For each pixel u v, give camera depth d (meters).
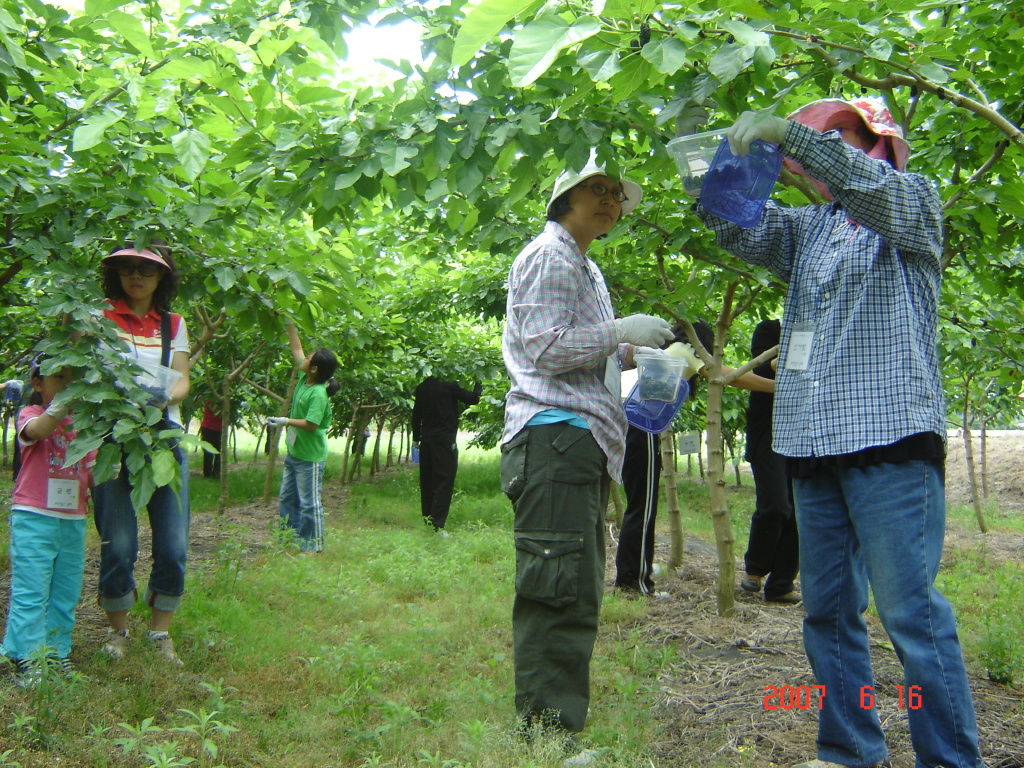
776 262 2.82
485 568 6.22
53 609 3.35
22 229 3.56
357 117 2.84
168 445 3.05
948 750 2.23
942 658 2.26
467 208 3.36
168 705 3.09
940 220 2.43
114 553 3.48
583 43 2.18
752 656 3.96
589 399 2.81
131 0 2.98
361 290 6.23
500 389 12.89
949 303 5.10
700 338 5.67
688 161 2.56
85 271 3.33
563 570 2.73
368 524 9.12
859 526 2.39
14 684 3.08
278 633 4.05
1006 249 3.85
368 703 3.24
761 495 5.14
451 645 4.10
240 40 4.13
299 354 6.98
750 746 2.89
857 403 2.37
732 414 12.40
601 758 2.66
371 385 11.94
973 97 3.31
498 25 1.80
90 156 3.61
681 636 4.34
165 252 3.65
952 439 18.17
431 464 8.32
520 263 2.89
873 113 2.54
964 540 9.00
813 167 2.25
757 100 2.68
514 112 2.66
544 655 2.82
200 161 2.66
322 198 2.83
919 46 2.58
